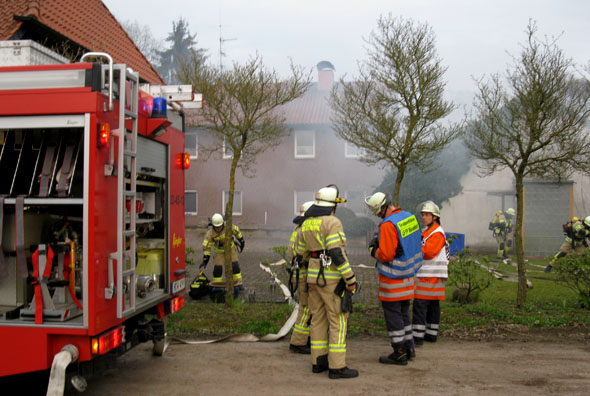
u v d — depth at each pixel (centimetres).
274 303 830
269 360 551
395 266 528
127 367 526
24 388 461
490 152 787
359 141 781
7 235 390
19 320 372
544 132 754
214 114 794
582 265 788
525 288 793
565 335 657
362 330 679
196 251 1758
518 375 499
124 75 376
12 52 453
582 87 749
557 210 1758
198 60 779
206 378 493
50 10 1171
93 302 359
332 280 492
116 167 383
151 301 463
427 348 598
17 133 421
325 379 489
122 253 384
